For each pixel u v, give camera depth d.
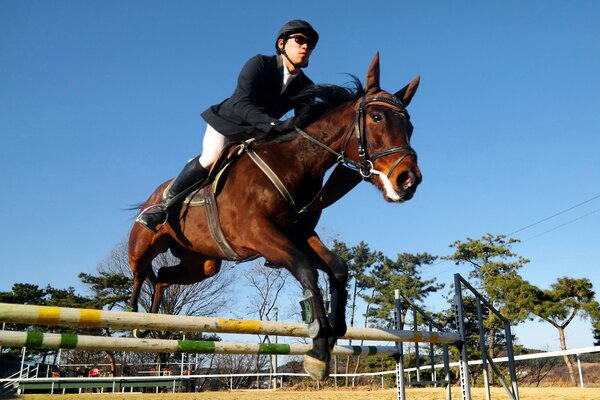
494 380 21.33
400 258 35.22
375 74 3.00
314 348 2.56
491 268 24.66
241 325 2.94
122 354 22.06
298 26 3.17
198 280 4.15
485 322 23.12
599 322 20.91
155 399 10.18
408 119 2.84
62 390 16.39
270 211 2.87
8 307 2.22
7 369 21.02
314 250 3.12
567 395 7.89
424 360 16.72
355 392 12.37
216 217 3.11
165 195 3.52
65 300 23.55
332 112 3.00
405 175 2.62
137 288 4.19
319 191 2.96
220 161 3.15
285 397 10.22
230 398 10.20
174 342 2.95
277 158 2.94
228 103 3.14
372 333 3.77
